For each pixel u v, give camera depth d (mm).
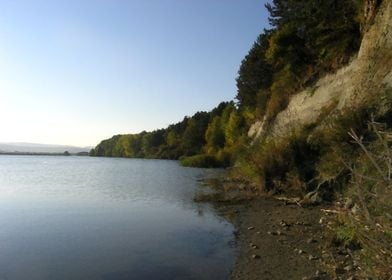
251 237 9312
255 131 42188
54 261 7645
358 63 17156
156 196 17625
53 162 81750
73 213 13062
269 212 12305
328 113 19078
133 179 28688
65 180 28828
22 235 9789
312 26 23281
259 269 7016
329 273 6453
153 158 105938
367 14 18172
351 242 7695
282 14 32875
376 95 13156
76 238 9484
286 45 28359
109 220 11773
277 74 35031
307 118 23750
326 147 14148
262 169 16078
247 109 48781
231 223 11094
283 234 9352
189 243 8953
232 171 25875
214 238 9406
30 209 14031
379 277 4160
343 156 12141
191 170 41031
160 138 120438
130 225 11023
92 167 54469
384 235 4031
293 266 7027
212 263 7480
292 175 14961
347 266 6594
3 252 8250
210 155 51844
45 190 20969
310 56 27516
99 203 15453
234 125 54406
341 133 12688
